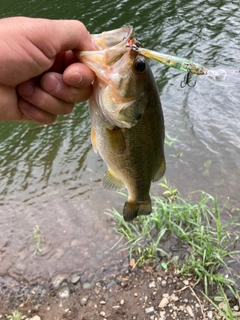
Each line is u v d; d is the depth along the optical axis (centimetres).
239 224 58
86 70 26
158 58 27
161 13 147
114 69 27
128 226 60
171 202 61
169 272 52
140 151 32
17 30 25
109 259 56
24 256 58
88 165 79
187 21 138
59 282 53
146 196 36
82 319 48
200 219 58
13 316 49
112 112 28
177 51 117
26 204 69
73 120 96
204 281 50
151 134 31
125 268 54
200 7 149
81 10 156
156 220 58
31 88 28
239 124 83
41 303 51
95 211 65
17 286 53
